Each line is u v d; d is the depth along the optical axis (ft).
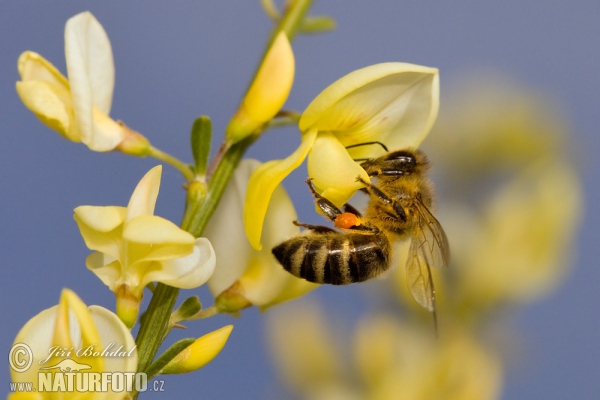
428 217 0.60
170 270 0.55
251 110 0.56
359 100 0.57
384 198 0.60
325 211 0.59
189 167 0.56
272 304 0.59
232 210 0.58
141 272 0.55
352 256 0.59
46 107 0.55
